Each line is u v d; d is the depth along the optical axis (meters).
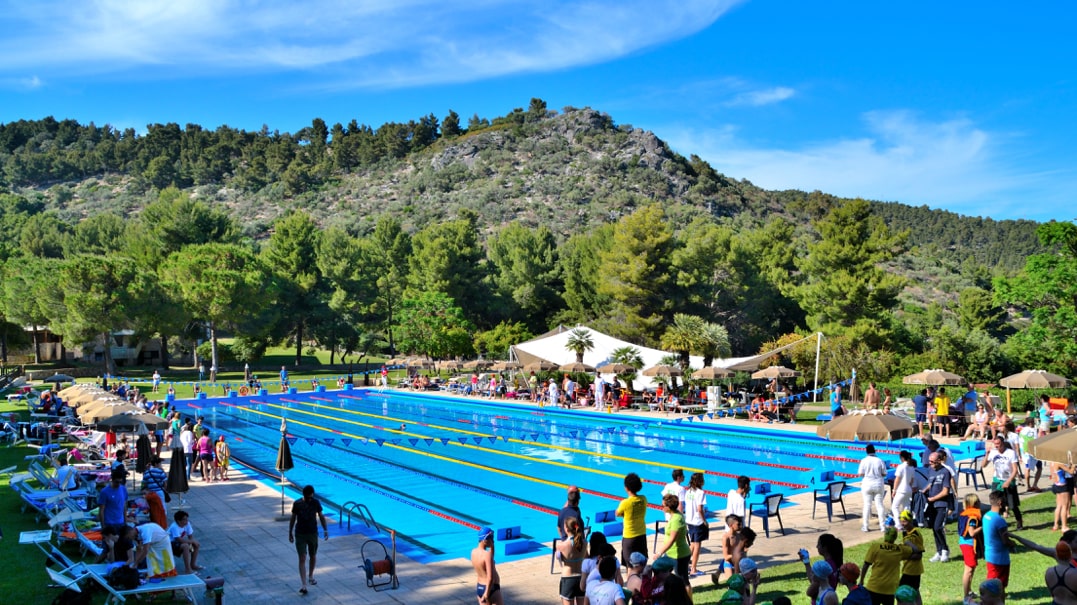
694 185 191.00
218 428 33.91
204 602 10.78
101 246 93.81
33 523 14.94
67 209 195.50
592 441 28.36
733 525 10.71
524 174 196.88
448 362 60.56
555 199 176.12
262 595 11.08
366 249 78.19
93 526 13.38
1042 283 33.91
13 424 27.64
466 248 77.06
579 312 73.81
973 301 72.75
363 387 53.81
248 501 17.98
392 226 79.00
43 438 26.20
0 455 23.50
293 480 21.25
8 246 87.81
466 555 13.33
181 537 11.60
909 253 145.00
